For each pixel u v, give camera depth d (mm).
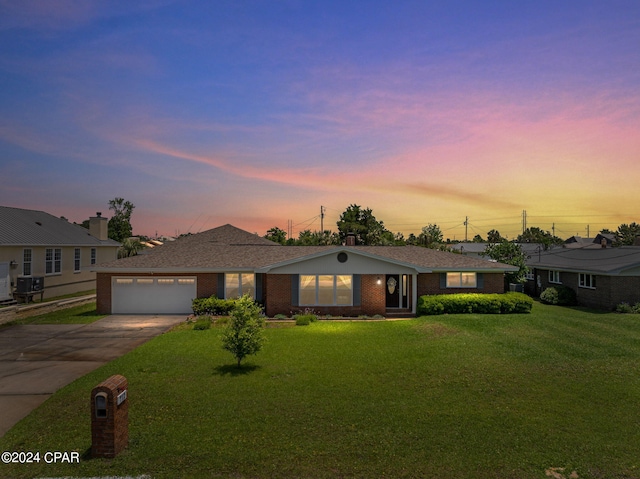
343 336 15922
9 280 25391
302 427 7844
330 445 7160
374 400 9234
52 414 8578
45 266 28875
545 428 7863
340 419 8203
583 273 25531
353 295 21516
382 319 20484
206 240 29672
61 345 15297
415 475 6293
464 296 21641
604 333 16391
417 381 10539
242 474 6293
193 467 6473
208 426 7875
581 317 20531
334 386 10133
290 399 9258
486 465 6566
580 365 11961
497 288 23172
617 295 23391
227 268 22109
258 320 12680
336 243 52000
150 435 7492
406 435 7539
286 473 6324
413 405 8953
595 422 8141
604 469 6477
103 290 22484
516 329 16969
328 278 21672
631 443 7289
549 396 9547
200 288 22453
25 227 28938
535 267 31641
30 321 20375
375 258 21422
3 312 20000
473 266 22859
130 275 22531
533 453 6930
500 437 7480
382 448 7070
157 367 11688
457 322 18375
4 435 7730
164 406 8852
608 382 10516
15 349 14688
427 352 13328
